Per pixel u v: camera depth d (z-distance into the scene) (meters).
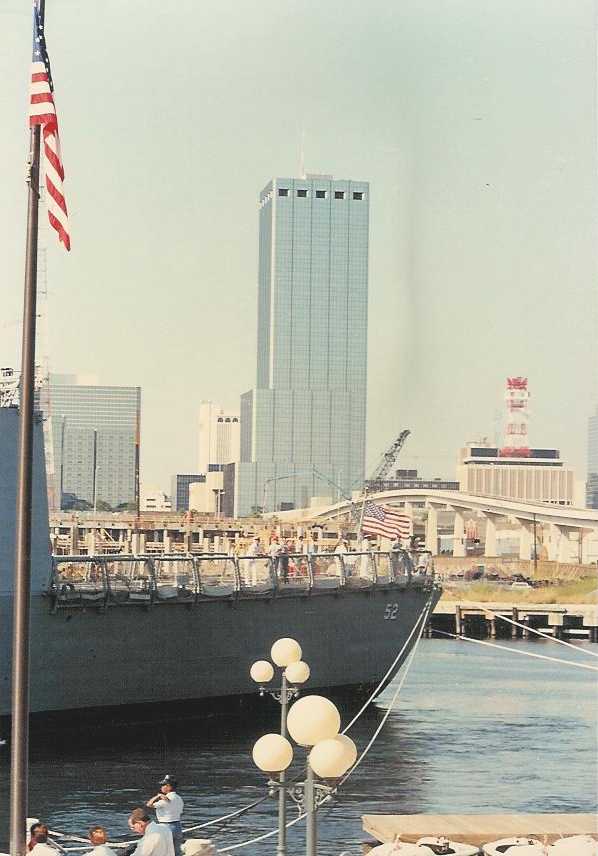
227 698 65.69
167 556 64.19
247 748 56.53
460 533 180.38
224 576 69.00
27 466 28.12
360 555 72.81
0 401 58.09
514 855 28.56
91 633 59.84
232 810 44.47
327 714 21.44
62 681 58.75
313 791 22.56
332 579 71.38
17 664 27.59
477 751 57.56
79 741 57.91
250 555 70.00
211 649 64.75
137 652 61.81
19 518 27.98
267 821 42.84
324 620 70.50
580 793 47.78
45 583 57.56
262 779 49.66
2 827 40.94
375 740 60.75
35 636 57.47
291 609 68.69
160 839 28.84
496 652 113.44
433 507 181.88
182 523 140.50
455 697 77.56
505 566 159.25
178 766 52.06
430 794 47.47
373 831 32.28
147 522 136.62
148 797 45.91
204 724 63.56
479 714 70.00
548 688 83.38
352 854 37.81
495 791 48.28
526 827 31.84
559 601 153.12
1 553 56.34
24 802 27.22
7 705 56.00
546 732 63.53
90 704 60.12
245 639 66.38
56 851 28.97
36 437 57.50
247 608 66.31
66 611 58.62
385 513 77.56
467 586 156.50
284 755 23.64
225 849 38.78
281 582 68.06
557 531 169.12
